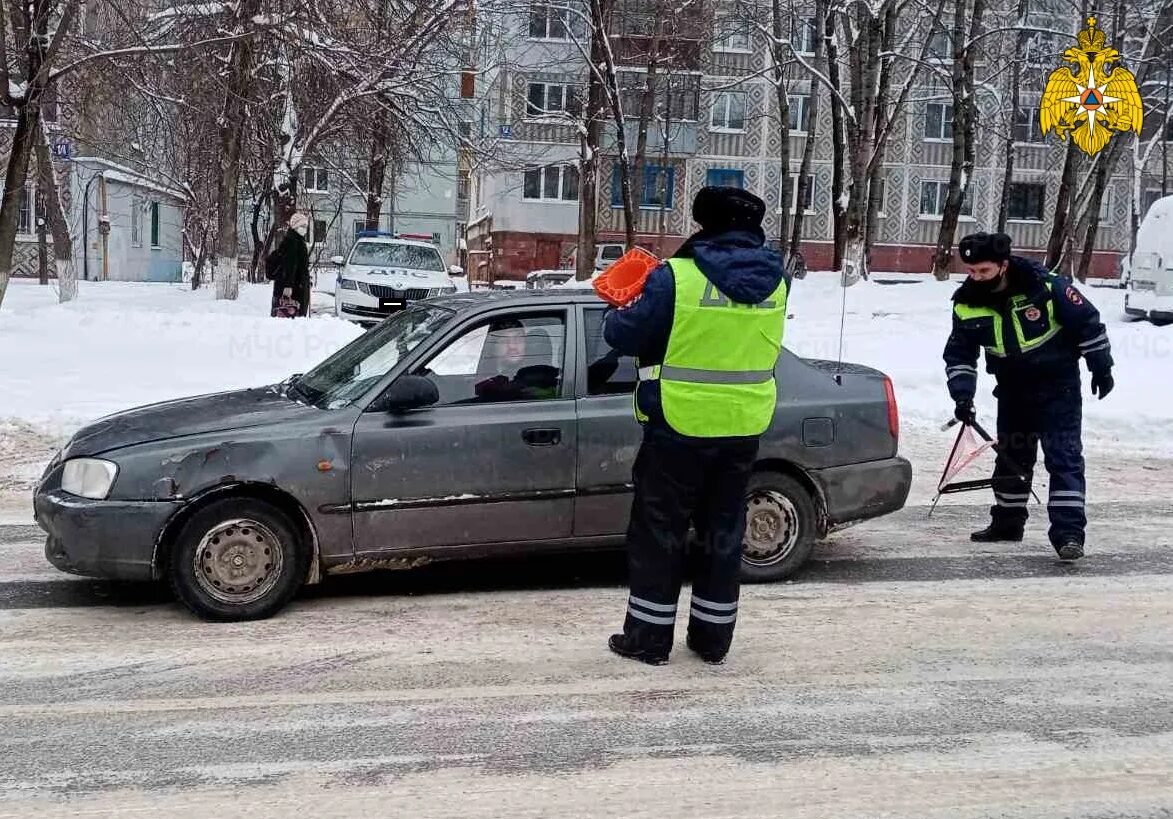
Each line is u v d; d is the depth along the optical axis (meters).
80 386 11.00
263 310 19.38
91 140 20.59
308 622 5.18
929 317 19.97
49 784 3.50
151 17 16.91
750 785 3.51
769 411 4.44
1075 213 35.25
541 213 45.09
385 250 20.25
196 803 3.37
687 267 4.26
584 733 3.92
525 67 30.41
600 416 5.52
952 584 5.89
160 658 4.67
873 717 4.08
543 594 5.67
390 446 5.26
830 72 26.81
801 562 5.90
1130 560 6.42
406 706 4.16
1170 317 19.00
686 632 4.95
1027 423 6.57
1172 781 3.57
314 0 17.75
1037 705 4.21
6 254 15.24
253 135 22.05
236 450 5.11
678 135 42.91
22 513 7.26
